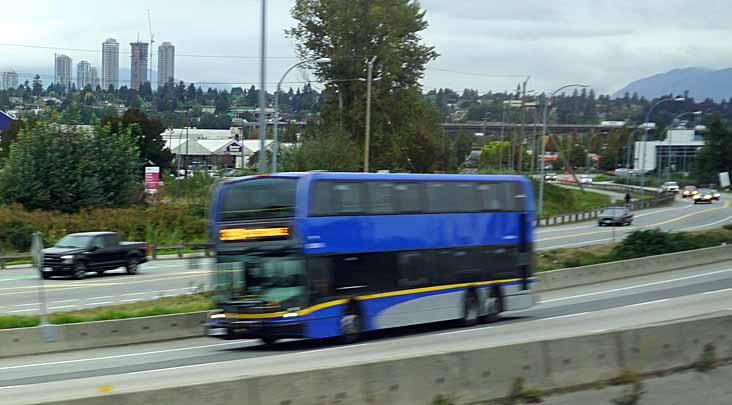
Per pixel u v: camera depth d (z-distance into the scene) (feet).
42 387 53.11
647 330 46.24
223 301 71.87
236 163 475.31
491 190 87.66
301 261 70.13
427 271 80.02
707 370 47.06
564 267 138.10
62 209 199.31
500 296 87.92
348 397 36.50
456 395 39.32
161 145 401.90
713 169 529.04
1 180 197.16
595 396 42.32
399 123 285.43
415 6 282.56
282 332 69.56
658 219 274.57
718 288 114.62
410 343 72.18
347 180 73.87
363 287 74.18
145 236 190.29
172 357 69.82
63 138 201.77
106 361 68.59
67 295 119.55
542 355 42.39
